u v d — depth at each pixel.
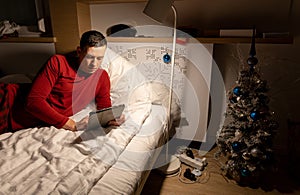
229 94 1.46
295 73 1.63
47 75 1.30
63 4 1.71
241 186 1.45
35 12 1.99
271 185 1.45
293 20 1.55
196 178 1.52
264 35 1.47
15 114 1.35
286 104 1.71
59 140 1.12
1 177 0.85
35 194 0.75
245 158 1.36
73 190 0.79
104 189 0.83
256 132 1.35
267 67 1.67
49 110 1.25
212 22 1.69
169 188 1.43
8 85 1.39
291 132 1.57
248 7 1.59
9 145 1.08
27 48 1.91
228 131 1.45
